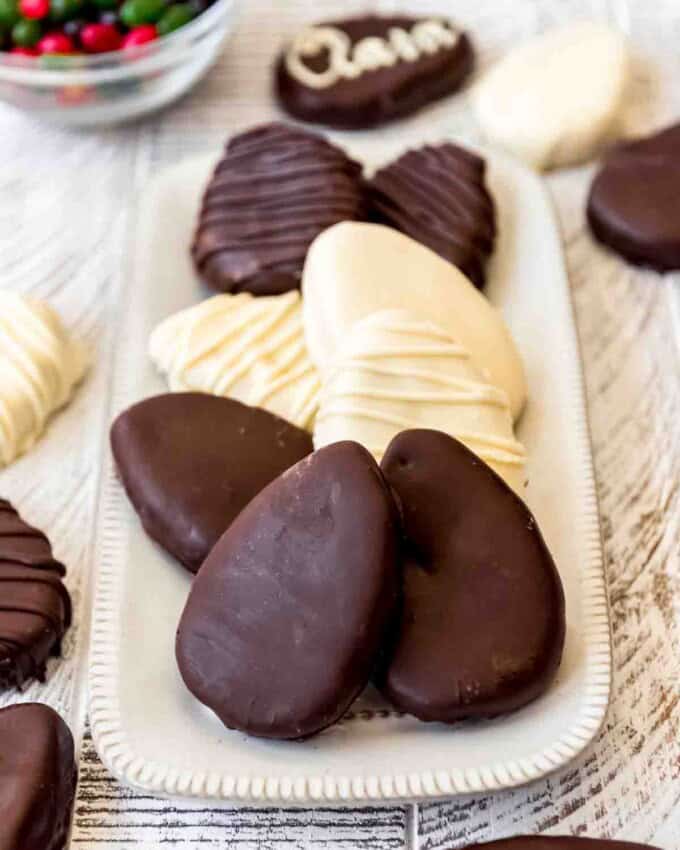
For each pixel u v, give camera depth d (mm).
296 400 595
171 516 563
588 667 535
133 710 537
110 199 703
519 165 672
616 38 716
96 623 555
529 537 530
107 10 705
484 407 567
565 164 705
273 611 521
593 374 632
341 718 531
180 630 535
